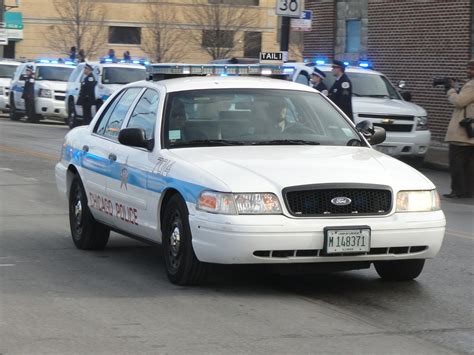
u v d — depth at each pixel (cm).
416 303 1218
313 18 4856
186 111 1385
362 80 3388
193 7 8094
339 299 1234
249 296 1234
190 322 1088
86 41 9006
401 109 3158
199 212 1191
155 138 1356
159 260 1503
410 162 3341
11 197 2272
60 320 1092
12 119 5847
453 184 2495
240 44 8431
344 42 4653
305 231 1159
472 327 1095
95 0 8956
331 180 1187
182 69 1526
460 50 3897
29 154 3400
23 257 1516
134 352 961
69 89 4912
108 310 1144
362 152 1346
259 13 8688
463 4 3869
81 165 1588
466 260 1541
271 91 1461
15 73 5862
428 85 4072
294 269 1208
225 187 1168
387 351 982
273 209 1162
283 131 1391
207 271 1255
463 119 2444
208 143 1345
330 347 991
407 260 1297
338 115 1470
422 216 1223
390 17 4284
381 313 1159
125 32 9256
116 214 1451
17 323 1077
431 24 4044
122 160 1423
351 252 1180
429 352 983
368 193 1202
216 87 1438
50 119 5716
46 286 1287
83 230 1580
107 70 4575
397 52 4256
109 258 1518
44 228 1822
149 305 1172
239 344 995
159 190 1291
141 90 1509
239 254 1157
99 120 1619
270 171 1203
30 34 9200
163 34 8456
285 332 1049
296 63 3484
